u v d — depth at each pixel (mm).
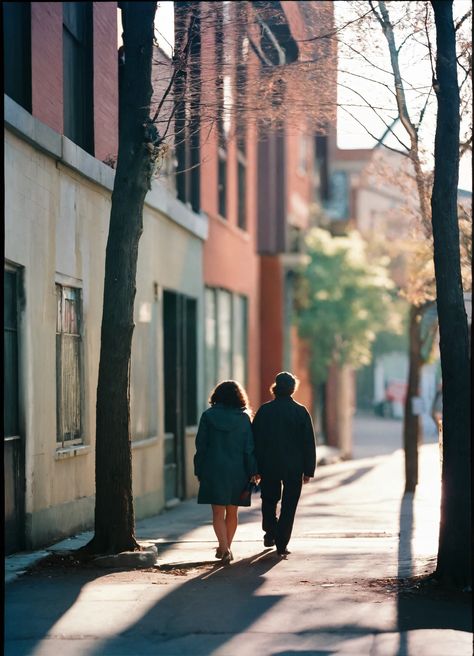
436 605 11391
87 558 14500
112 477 14602
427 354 31281
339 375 57125
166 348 27516
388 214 57469
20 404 15438
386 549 16125
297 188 50094
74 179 18094
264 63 20281
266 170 41656
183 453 28172
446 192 12352
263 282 43875
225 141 20156
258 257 42688
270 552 15641
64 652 9742
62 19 18281
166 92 14930
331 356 51094
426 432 54594
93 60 19953
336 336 50844
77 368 18422
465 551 12305
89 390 18797
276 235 42219
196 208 30656
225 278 35250
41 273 16266
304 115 19172
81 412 18516
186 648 9828
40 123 15977
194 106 16469
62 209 17406
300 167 51406
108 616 11102
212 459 14672
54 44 17547
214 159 33406
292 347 49312
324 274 50062
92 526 18625
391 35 16125
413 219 22328
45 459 16250
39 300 16125
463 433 12281
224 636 10227
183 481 28188
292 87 18656
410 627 10453
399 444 66500
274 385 15539
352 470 42250
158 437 24953
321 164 59188
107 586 12711
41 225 16312
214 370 33750
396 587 12445
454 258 12320
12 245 14961
